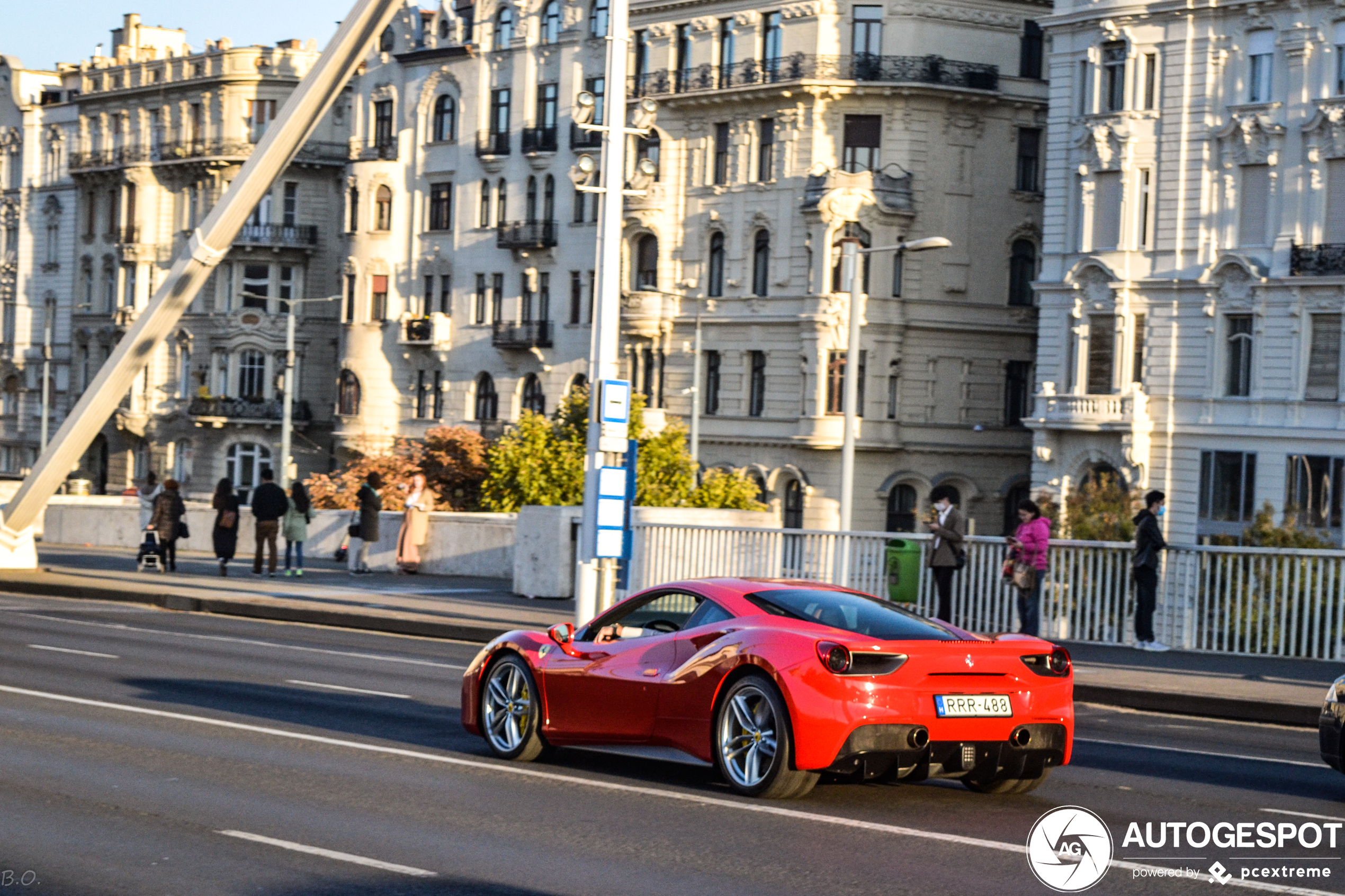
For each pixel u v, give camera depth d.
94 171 91.88
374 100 79.56
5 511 34.06
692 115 66.62
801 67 62.84
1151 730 16.78
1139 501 48.81
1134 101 54.03
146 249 89.56
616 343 21.34
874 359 62.44
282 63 85.38
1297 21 50.25
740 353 65.25
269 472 34.78
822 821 10.53
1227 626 22.55
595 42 69.50
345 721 14.93
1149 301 53.91
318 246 86.19
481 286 74.44
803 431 62.69
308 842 9.67
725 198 65.69
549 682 12.66
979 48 63.25
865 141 62.94
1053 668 11.47
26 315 98.38
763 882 8.85
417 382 77.31
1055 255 56.50
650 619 12.44
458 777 12.04
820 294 62.12
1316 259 49.88
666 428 41.44
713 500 40.25
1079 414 55.00
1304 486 50.22
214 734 13.83
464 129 75.19
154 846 9.50
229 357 86.06
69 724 14.16
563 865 9.19
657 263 67.75
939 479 63.66
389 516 37.78
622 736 12.14
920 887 8.80
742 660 11.28
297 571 34.72
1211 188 52.50
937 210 62.97
